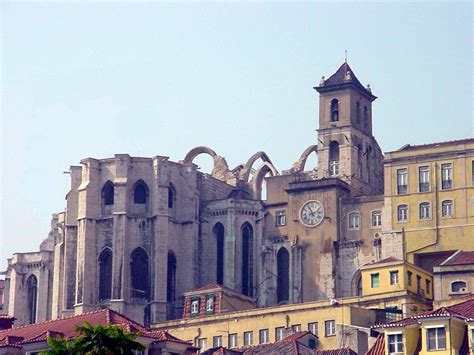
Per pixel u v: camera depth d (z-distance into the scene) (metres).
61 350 101.38
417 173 197.50
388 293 175.00
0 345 126.69
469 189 193.75
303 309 174.75
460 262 177.38
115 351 99.81
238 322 181.25
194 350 131.50
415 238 195.50
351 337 163.00
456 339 115.00
